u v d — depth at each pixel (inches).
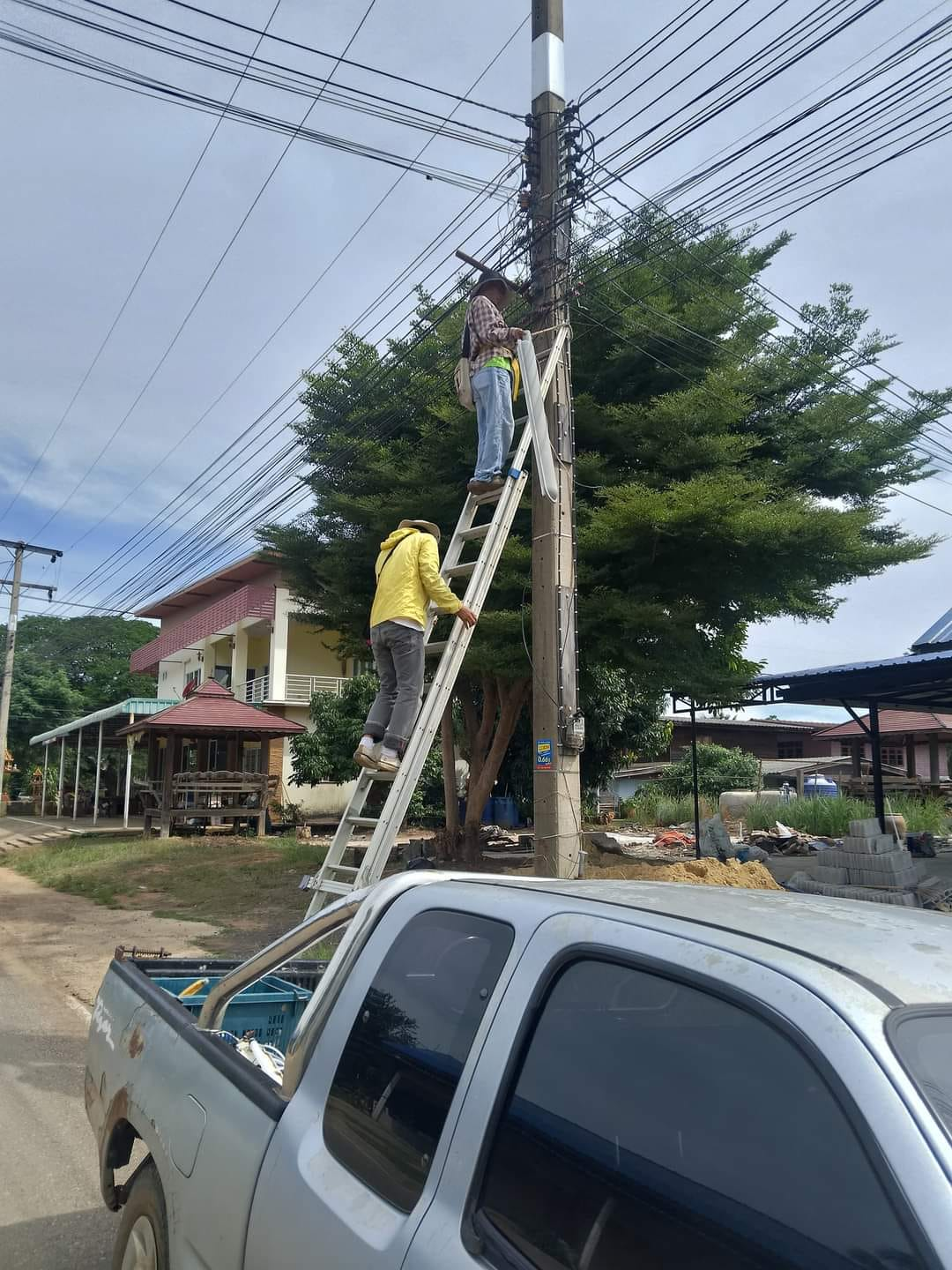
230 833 990.4
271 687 1151.6
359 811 228.5
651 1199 59.8
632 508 365.4
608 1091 66.7
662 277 431.8
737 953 65.6
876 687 539.2
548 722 299.3
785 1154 55.4
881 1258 48.3
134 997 144.9
